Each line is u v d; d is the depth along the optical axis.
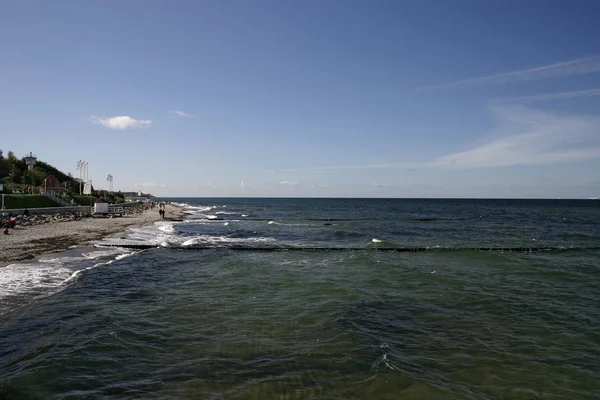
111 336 9.52
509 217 75.62
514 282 16.84
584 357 8.91
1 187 50.66
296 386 7.23
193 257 23.25
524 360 8.71
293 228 48.16
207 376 7.57
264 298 13.63
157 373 7.68
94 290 14.23
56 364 7.86
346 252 26.36
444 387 7.34
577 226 52.53
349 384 7.32
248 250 26.88
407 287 15.72
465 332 10.48
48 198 53.78
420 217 75.56
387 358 8.41
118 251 23.91
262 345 9.20
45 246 23.39
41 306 11.91
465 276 18.19
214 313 11.76
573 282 16.95
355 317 11.45
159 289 14.88
